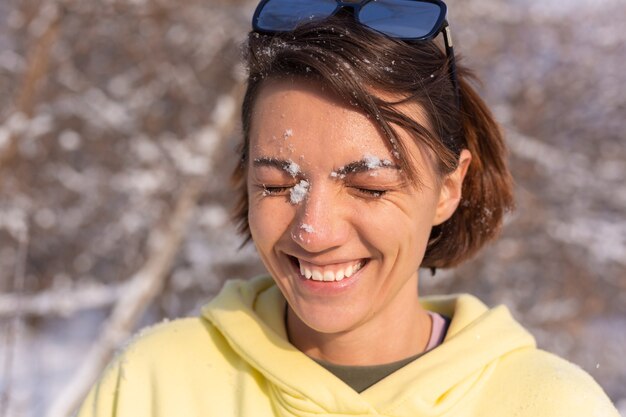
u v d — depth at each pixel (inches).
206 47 255.9
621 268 258.8
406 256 46.8
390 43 44.4
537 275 264.2
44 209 268.1
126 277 264.4
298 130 43.8
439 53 48.8
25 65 214.2
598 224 264.1
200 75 263.6
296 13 47.3
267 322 53.7
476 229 57.9
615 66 275.7
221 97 245.3
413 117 45.7
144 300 183.2
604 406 46.8
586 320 263.3
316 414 47.3
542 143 266.8
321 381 48.1
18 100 200.5
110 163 272.2
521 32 273.7
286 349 50.8
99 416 53.3
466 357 48.7
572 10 275.9
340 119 43.3
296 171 44.2
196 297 262.7
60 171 270.7
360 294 46.3
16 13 229.6
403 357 51.4
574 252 261.6
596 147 276.1
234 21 248.8
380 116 43.1
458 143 51.6
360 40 43.5
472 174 56.3
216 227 246.8
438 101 47.9
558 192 266.8
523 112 267.6
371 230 44.5
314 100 43.5
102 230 278.2
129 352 55.2
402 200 45.2
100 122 266.7
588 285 260.5
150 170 252.7
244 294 57.1
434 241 57.7
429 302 59.4
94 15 218.8
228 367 53.3
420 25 46.0
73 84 263.1
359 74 43.0
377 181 43.9
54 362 242.4
